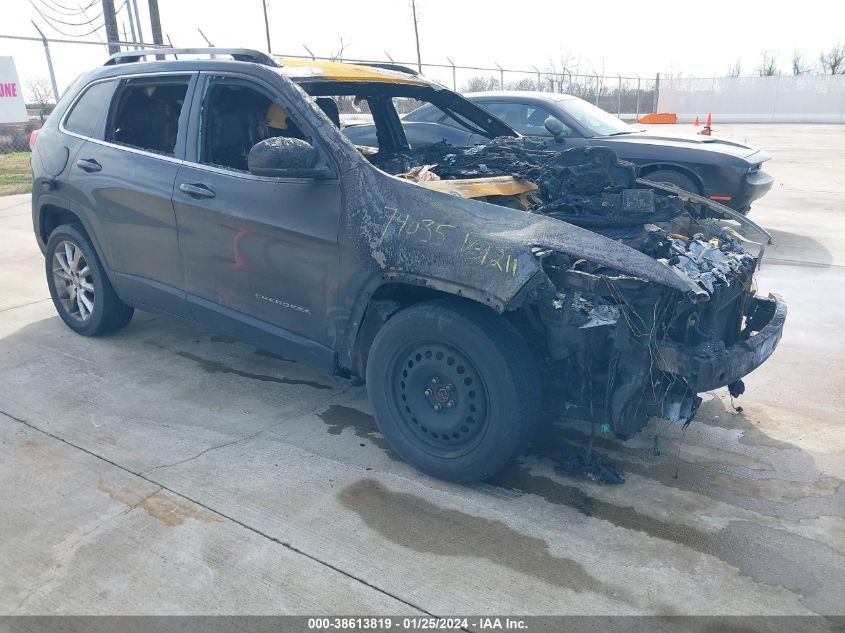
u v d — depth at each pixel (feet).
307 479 10.84
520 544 9.35
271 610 8.13
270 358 15.65
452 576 8.73
